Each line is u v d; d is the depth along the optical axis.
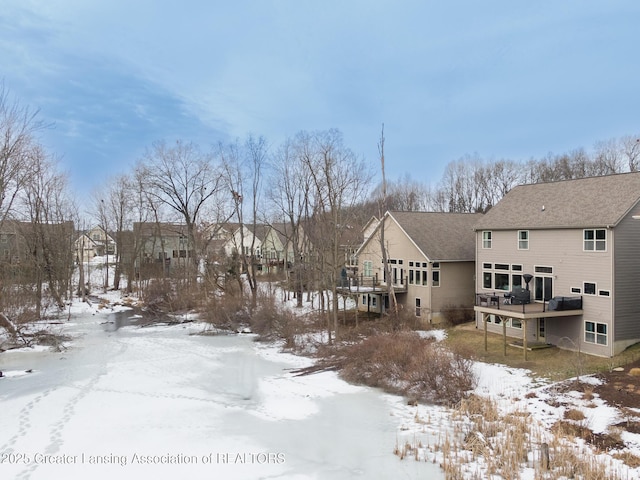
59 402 17.09
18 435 13.96
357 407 16.94
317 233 39.50
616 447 12.83
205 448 13.20
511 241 26.53
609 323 21.17
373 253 36.84
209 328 32.94
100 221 68.62
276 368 22.61
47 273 41.16
